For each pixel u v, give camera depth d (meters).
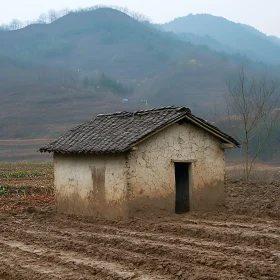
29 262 12.06
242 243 13.17
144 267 11.08
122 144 16.30
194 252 11.91
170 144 17.55
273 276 9.92
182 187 19.08
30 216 19.70
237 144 18.98
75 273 10.84
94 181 17.91
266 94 42.34
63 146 18.81
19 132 104.19
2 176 38.44
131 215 16.50
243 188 25.41
